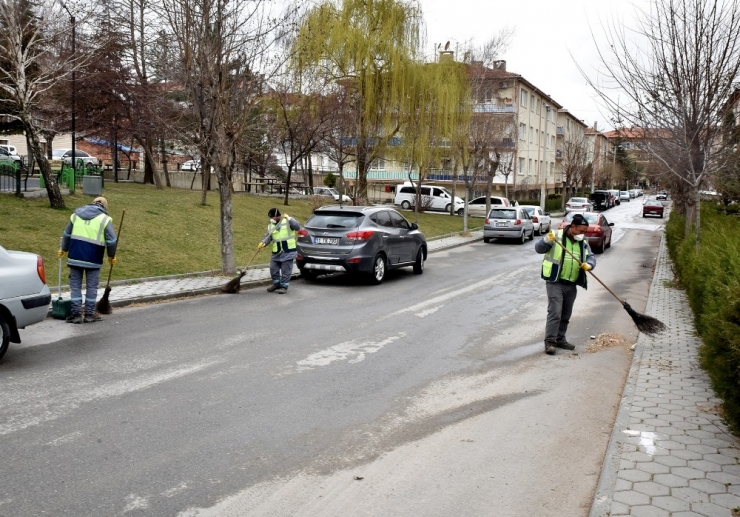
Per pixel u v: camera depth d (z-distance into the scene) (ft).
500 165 138.82
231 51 42.91
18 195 54.95
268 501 13.11
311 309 34.73
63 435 16.12
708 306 23.47
